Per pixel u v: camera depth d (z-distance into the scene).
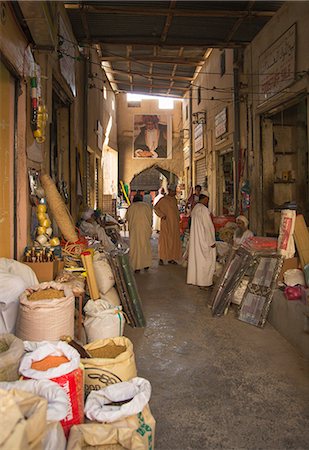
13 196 4.07
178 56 12.12
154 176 25.88
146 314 5.23
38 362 2.02
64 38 6.50
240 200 8.83
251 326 4.69
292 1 6.30
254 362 3.67
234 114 9.04
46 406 1.46
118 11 7.00
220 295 5.28
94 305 3.62
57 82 6.36
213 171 11.88
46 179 5.06
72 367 1.96
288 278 4.67
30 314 2.74
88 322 3.44
